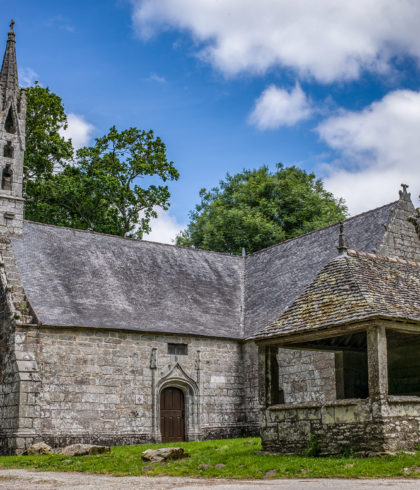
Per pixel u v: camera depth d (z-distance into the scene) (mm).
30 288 27734
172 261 34875
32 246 30281
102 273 31109
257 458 15672
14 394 25031
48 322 26297
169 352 29594
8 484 13438
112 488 12227
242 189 55344
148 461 16906
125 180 47438
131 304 30062
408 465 12852
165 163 47906
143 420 27906
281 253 35719
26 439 24312
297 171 57656
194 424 29391
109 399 27219
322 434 15438
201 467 15320
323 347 18156
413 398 14852
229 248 50812
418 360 17500
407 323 15172
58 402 25953
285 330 16438
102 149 47406
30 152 45656
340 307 15711
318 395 26875
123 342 28234
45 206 43844
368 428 14500
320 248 32781
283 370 28812
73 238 32438
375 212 31312
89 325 27250
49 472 16422
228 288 35031
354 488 10703
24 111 32281
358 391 18469
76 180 45125
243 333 31688
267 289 33531
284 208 53094
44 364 26016
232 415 30578
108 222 46094
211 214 53844
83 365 26938
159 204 47906
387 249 28891
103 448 20047
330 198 57969
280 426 16484
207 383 30188
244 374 31328
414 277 17750
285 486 11500
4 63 32875
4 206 30312
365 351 18938
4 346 26328
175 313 30938
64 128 47562
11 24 33781
